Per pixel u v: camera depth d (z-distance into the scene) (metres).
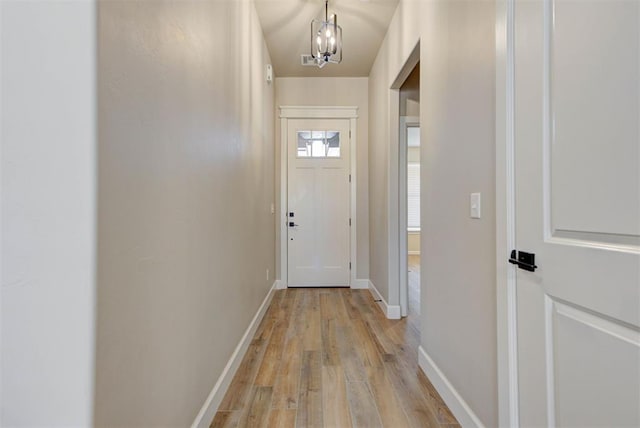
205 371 1.54
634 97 0.74
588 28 0.85
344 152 4.33
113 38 0.83
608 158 0.80
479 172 1.44
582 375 0.89
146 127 1.00
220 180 1.79
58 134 0.76
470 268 1.52
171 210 1.18
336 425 1.57
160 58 1.09
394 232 3.18
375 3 2.73
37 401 0.77
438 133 1.91
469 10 1.52
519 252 1.14
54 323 0.77
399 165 3.20
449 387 1.72
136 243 0.95
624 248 0.77
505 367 1.20
